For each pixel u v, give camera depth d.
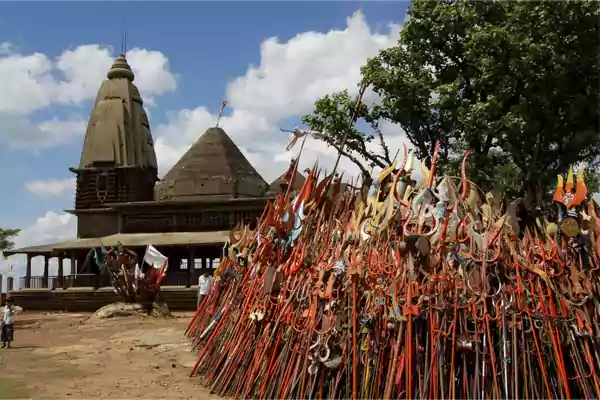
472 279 10.83
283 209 14.81
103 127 53.56
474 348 10.52
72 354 20.48
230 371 13.88
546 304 11.09
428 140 29.12
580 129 27.08
